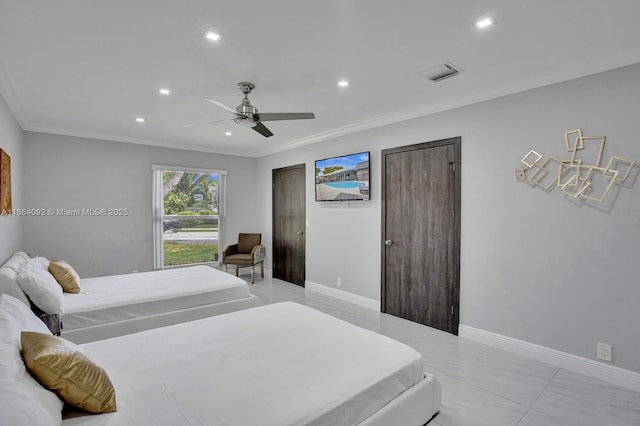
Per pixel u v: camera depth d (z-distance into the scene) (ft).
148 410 4.36
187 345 6.40
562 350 8.88
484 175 10.40
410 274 12.51
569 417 6.79
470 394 7.61
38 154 14.40
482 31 6.75
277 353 6.09
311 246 17.17
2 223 10.02
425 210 12.00
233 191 20.61
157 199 17.56
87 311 8.89
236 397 4.67
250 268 21.20
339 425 4.58
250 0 5.66
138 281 11.83
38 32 6.72
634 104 7.73
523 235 9.57
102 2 5.70
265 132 10.94
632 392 7.69
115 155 16.40
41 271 9.09
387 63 8.24
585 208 8.47
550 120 9.03
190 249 19.12
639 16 6.15
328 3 5.77
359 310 13.79
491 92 10.04
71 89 9.93
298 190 18.01
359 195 14.25
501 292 10.05
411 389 5.90
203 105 11.41
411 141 12.42
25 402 3.52
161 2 5.71
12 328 5.01
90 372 4.33
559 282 8.91
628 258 7.84
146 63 8.18
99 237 15.96
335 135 15.48
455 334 11.14
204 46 7.33
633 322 7.79
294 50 7.54
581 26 6.53
